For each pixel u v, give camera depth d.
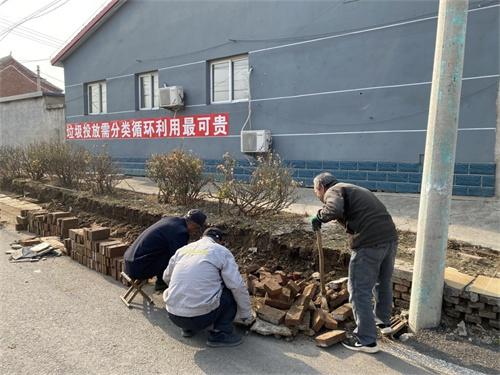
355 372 3.22
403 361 3.38
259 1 9.78
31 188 10.85
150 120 12.71
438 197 3.63
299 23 9.13
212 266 3.59
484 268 4.28
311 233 5.41
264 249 5.47
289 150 9.53
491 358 3.38
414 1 7.57
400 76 7.84
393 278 4.18
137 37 12.85
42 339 3.71
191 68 11.45
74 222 7.05
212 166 11.13
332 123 8.80
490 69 6.91
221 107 10.83
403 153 7.93
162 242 4.40
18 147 13.47
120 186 10.54
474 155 7.15
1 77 34.47
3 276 5.42
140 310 4.38
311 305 4.04
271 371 3.23
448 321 3.86
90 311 4.34
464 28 3.50
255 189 6.22
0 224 8.71
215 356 3.46
